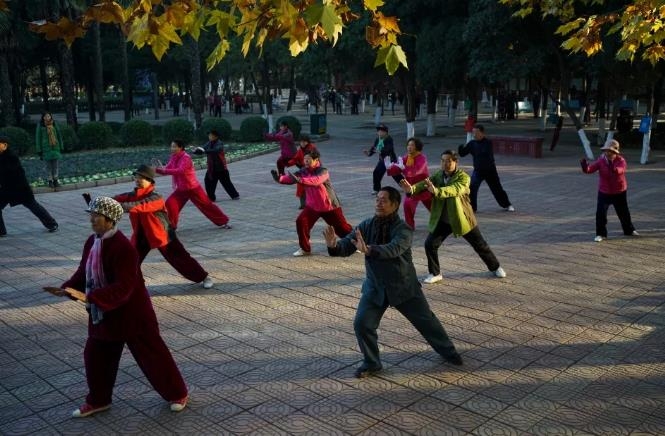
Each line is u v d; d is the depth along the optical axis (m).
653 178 16.19
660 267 8.67
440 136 28.91
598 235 10.13
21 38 31.55
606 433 4.66
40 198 15.55
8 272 9.22
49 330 6.96
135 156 23.58
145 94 57.34
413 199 10.55
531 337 6.43
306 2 4.22
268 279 8.55
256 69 49.19
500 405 5.10
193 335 6.69
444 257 9.40
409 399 5.24
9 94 28.95
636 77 21.30
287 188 16.16
